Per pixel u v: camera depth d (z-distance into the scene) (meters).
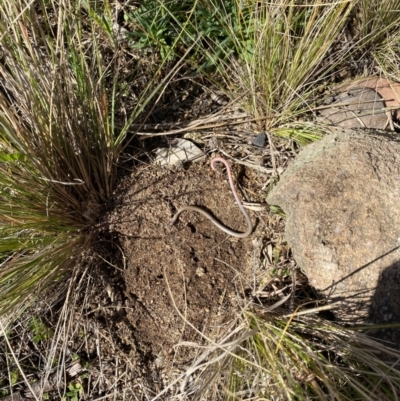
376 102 0.52
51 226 0.45
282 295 0.46
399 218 0.41
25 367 0.47
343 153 0.44
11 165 0.41
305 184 0.44
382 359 0.40
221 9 0.53
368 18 0.55
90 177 0.48
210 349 0.39
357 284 0.41
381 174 0.43
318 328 0.42
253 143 0.53
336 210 0.42
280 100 0.52
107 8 0.50
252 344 0.41
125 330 0.47
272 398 0.38
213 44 0.54
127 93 0.54
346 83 0.53
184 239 0.48
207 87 0.55
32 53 0.41
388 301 0.41
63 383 0.46
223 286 0.47
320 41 0.49
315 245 0.42
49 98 0.43
